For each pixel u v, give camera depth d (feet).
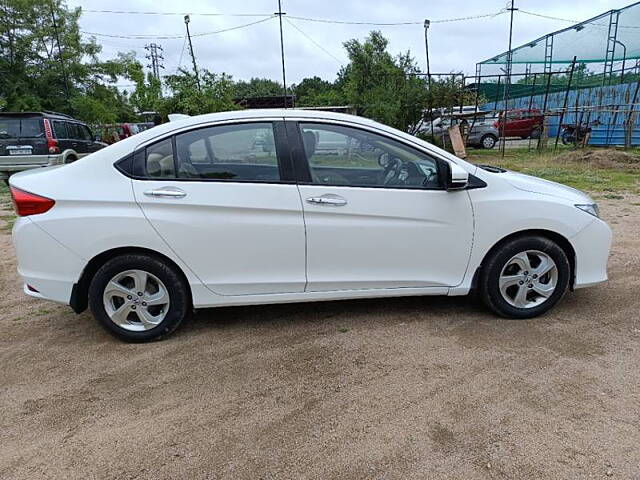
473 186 11.76
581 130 64.59
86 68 70.85
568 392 9.13
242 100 75.41
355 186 11.36
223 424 8.51
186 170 11.03
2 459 7.79
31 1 64.90
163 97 66.33
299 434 8.20
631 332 11.50
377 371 10.06
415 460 7.52
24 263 10.93
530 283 12.20
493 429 8.16
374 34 79.00
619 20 63.00
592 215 12.26
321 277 11.58
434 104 61.16
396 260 11.69
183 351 11.11
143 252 11.09
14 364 10.71
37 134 37.50
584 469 7.22
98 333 12.14
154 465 7.57
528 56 84.74
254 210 11.02
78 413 8.93
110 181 10.84
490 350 10.78
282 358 10.69
